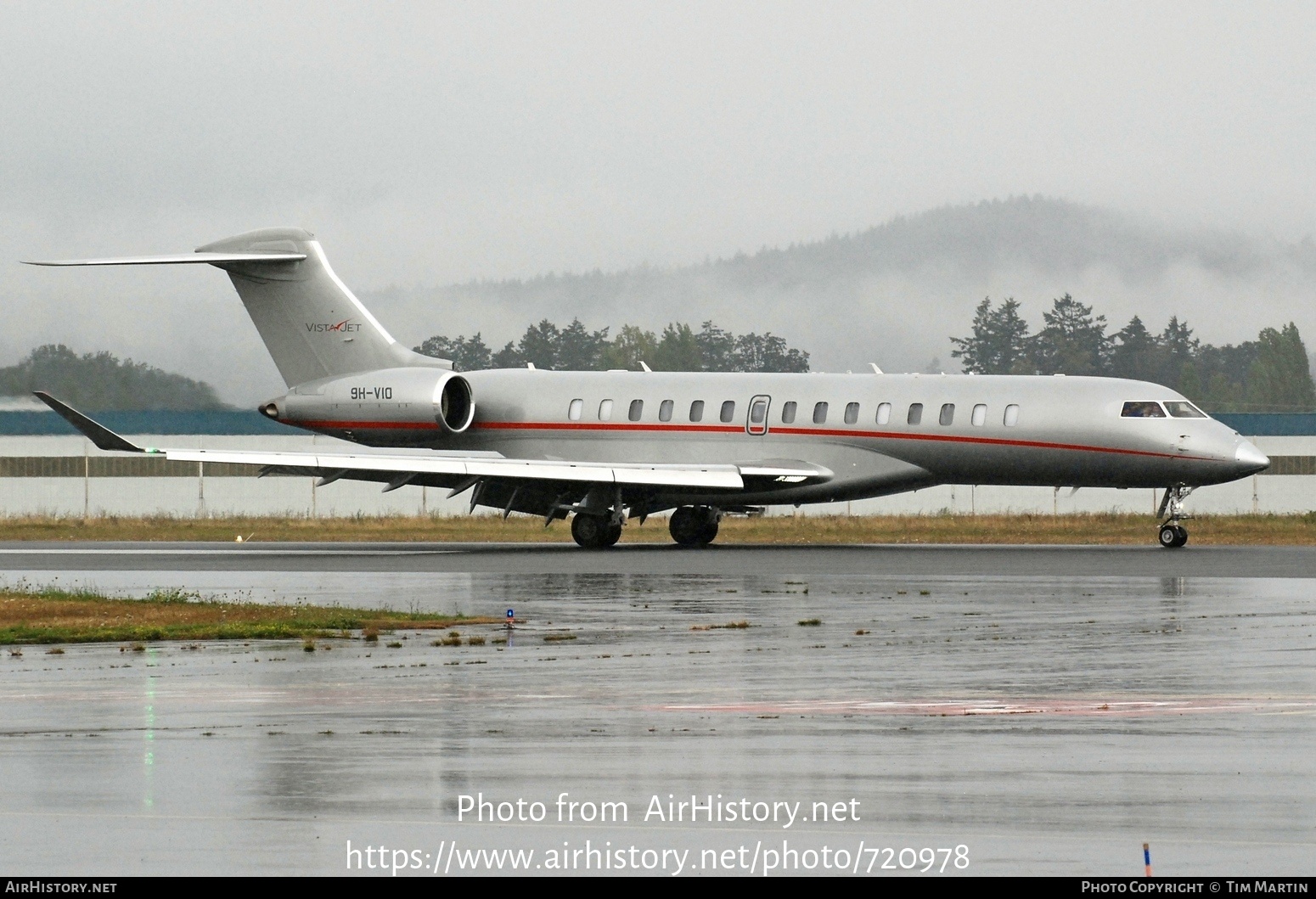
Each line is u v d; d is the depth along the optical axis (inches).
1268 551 5802.2
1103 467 5900.6
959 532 7391.7
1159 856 1498.5
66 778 1829.5
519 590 4146.2
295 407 6776.6
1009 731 2087.8
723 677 2573.8
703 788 1769.2
